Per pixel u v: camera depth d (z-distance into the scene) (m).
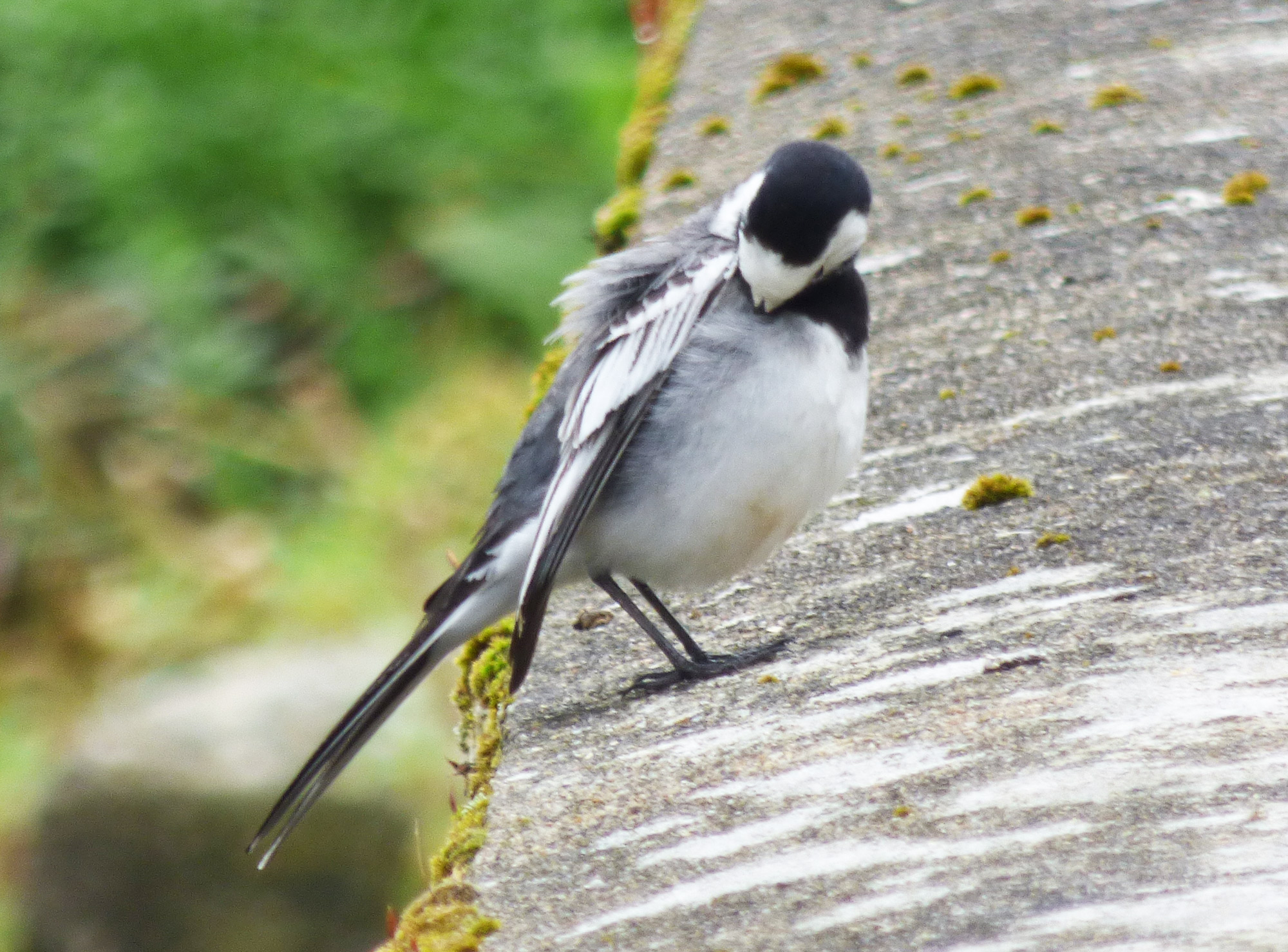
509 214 19.91
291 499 18.42
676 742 5.87
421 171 20.30
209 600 17.39
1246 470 6.99
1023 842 4.57
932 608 6.52
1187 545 6.48
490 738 6.51
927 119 11.19
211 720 13.65
